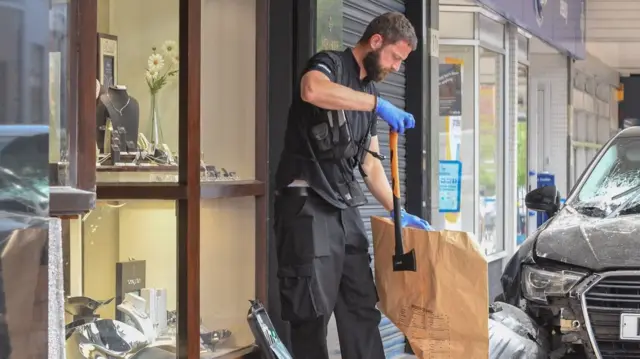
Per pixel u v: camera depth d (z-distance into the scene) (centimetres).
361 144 727
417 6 1236
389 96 1191
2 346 403
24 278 409
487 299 675
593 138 3306
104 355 726
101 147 752
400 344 1211
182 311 739
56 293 425
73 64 484
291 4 928
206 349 790
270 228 911
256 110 885
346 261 741
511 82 1900
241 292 855
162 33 767
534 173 2342
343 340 748
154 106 765
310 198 700
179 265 740
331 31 970
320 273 702
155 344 744
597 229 847
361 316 746
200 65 760
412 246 701
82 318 727
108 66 770
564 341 802
